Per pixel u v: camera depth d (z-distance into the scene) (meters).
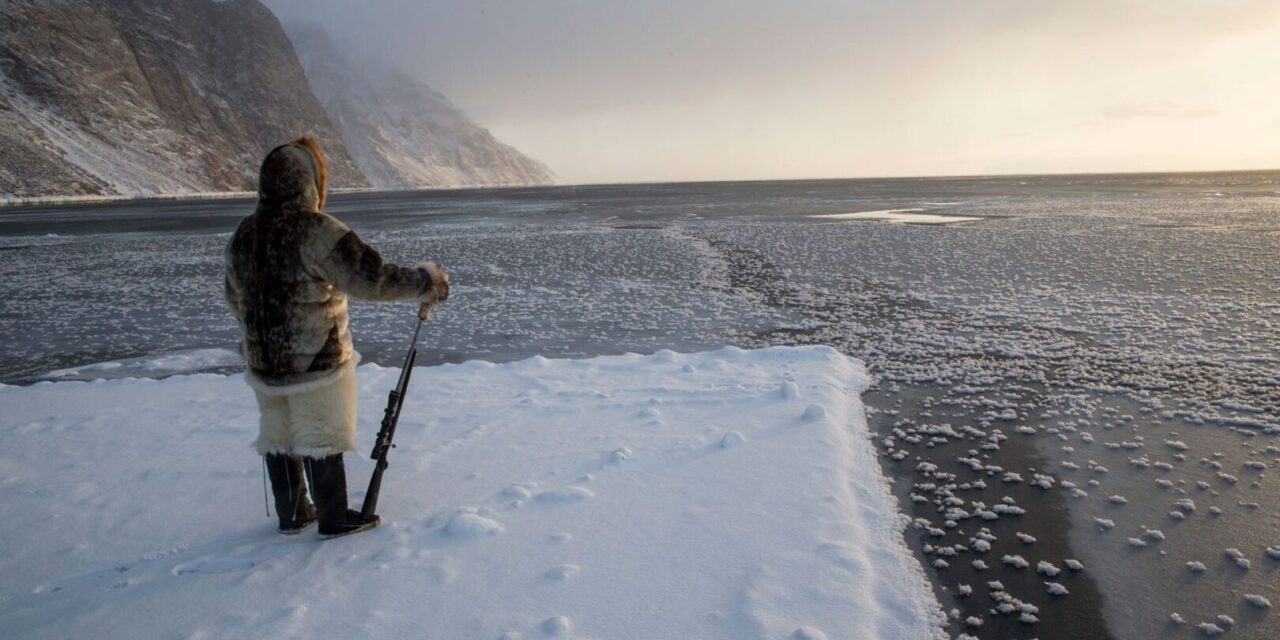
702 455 4.11
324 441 3.05
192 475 4.02
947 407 5.41
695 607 2.63
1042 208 37.00
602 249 20.44
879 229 24.94
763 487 3.66
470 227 32.84
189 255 21.58
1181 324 8.44
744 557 2.98
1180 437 4.66
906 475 4.09
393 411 3.36
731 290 12.49
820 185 124.06
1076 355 7.08
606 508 3.44
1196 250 16.25
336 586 2.81
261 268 2.94
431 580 2.83
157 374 7.76
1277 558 3.10
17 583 2.95
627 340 8.77
